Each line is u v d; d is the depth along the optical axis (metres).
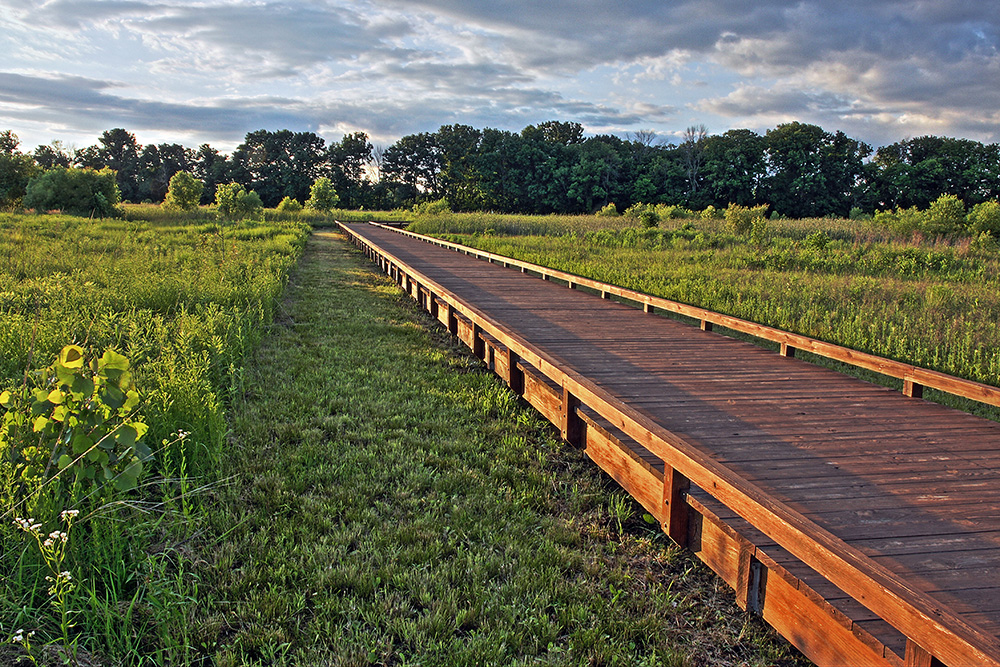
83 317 6.95
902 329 7.78
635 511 3.84
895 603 1.93
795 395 5.09
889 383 6.19
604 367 5.98
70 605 2.52
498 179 76.50
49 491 2.95
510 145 75.81
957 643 1.71
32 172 39.19
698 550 3.17
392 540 3.35
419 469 4.22
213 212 39.53
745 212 24.78
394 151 85.38
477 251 17.00
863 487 3.34
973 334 7.55
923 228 21.66
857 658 2.12
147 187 83.75
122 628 2.44
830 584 2.47
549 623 2.76
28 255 12.74
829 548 2.20
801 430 4.24
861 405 4.82
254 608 2.74
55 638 2.43
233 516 3.48
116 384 3.12
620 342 7.09
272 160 83.50
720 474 2.79
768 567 2.60
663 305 8.44
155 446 3.88
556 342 7.06
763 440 4.05
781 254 15.55
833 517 3.00
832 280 11.95
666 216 33.97
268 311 8.71
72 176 33.75
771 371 5.86
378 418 5.21
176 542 3.14
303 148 83.62
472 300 9.95
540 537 3.48
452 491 3.98
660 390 5.22
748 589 2.71
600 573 3.16
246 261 12.70
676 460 3.09
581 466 4.51
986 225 20.52
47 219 26.72
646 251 19.02
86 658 2.38
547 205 74.94
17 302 8.03
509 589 2.97
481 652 2.52
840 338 7.59
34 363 5.16
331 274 15.16
